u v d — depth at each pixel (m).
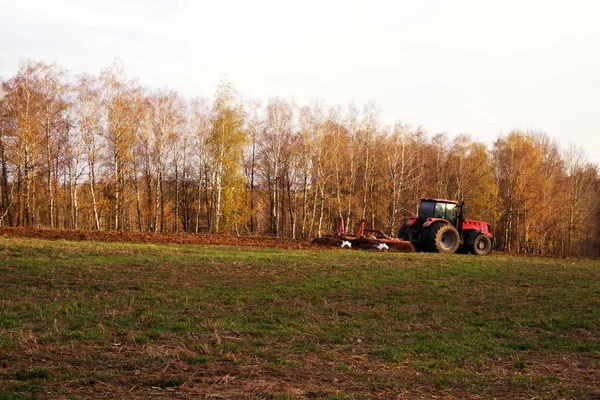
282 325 8.02
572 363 6.71
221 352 6.38
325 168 37.59
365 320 8.71
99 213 40.31
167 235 22.33
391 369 6.11
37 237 19.19
